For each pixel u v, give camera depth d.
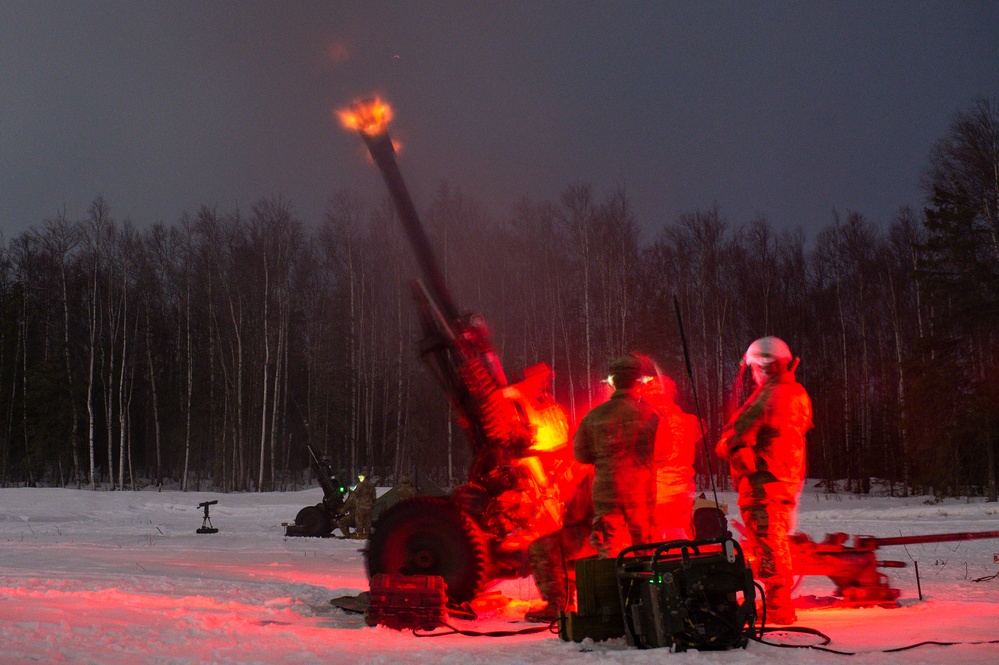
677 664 4.09
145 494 36.91
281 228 58.97
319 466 23.22
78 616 5.54
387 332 58.91
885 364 56.34
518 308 52.75
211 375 60.88
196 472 66.06
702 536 12.27
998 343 40.88
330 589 8.71
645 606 4.67
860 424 56.28
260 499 37.81
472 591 6.78
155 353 67.50
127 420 63.09
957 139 40.47
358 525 21.38
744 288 60.34
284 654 4.64
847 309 61.00
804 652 4.24
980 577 10.10
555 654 4.70
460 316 7.34
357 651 4.82
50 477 66.69
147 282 64.69
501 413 7.18
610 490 6.23
